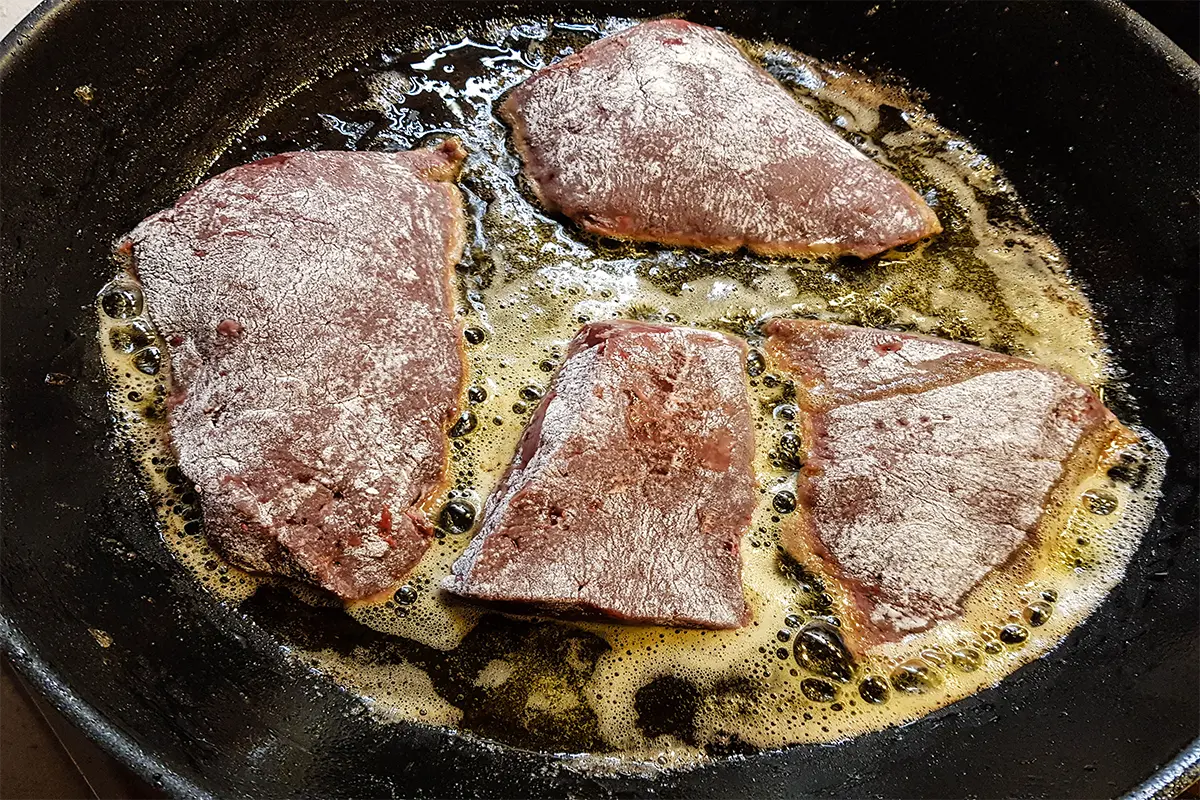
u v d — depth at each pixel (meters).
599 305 0.25
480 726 0.20
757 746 0.20
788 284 0.25
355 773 0.19
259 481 0.20
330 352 0.21
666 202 0.25
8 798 0.21
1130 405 0.24
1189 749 0.17
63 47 0.22
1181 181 0.24
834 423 0.22
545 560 0.20
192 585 0.21
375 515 0.21
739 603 0.21
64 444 0.21
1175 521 0.22
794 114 0.26
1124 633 0.21
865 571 0.21
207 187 0.23
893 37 0.27
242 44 0.25
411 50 0.28
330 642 0.21
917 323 0.25
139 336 0.23
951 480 0.21
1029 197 0.27
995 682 0.21
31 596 0.18
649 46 0.26
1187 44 0.26
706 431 0.22
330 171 0.24
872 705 0.20
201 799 0.16
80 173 0.23
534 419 0.22
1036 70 0.26
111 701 0.18
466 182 0.26
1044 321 0.25
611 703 0.20
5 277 0.21
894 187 0.25
